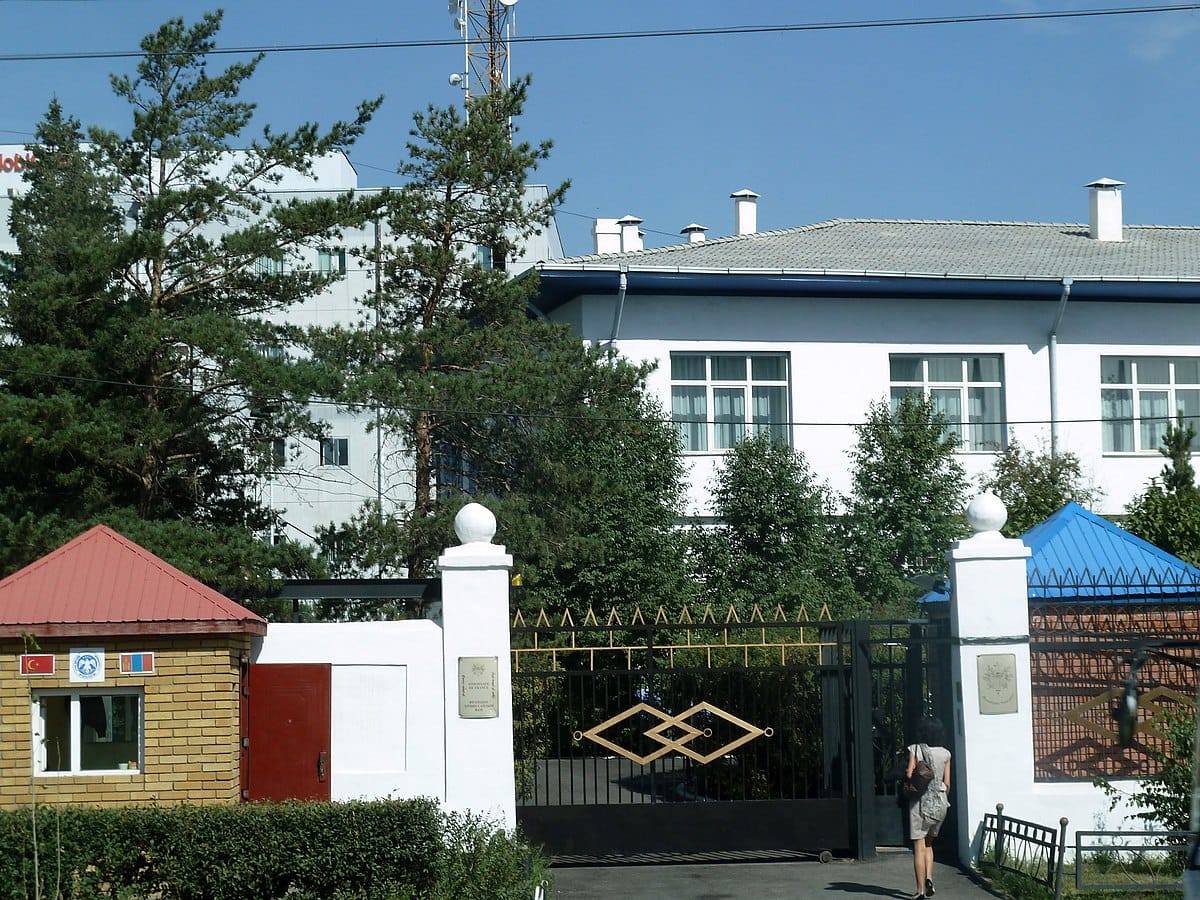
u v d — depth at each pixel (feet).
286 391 68.03
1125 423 92.27
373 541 71.82
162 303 74.38
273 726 39.73
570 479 72.95
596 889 39.88
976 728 42.55
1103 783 40.19
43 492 68.95
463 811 40.01
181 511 76.43
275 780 39.52
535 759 43.78
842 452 88.33
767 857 43.80
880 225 105.91
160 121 78.13
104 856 33.42
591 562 72.08
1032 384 91.04
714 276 84.99
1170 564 47.21
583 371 74.74
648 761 43.32
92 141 81.00
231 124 81.82
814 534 75.66
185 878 33.53
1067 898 37.19
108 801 37.09
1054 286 88.79
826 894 39.01
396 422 73.56
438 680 40.57
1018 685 42.70
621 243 109.50
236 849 33.71
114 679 37.40
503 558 41.06
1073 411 91.25
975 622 42.93
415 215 82.84
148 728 37.40
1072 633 43.47
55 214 98.94
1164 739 42.63
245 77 83.46
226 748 37.55
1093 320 92.02
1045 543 48.16
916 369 90.53
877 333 89.61
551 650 43.06
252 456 77.51
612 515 73.77
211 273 77.36
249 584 63.46
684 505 78.69
